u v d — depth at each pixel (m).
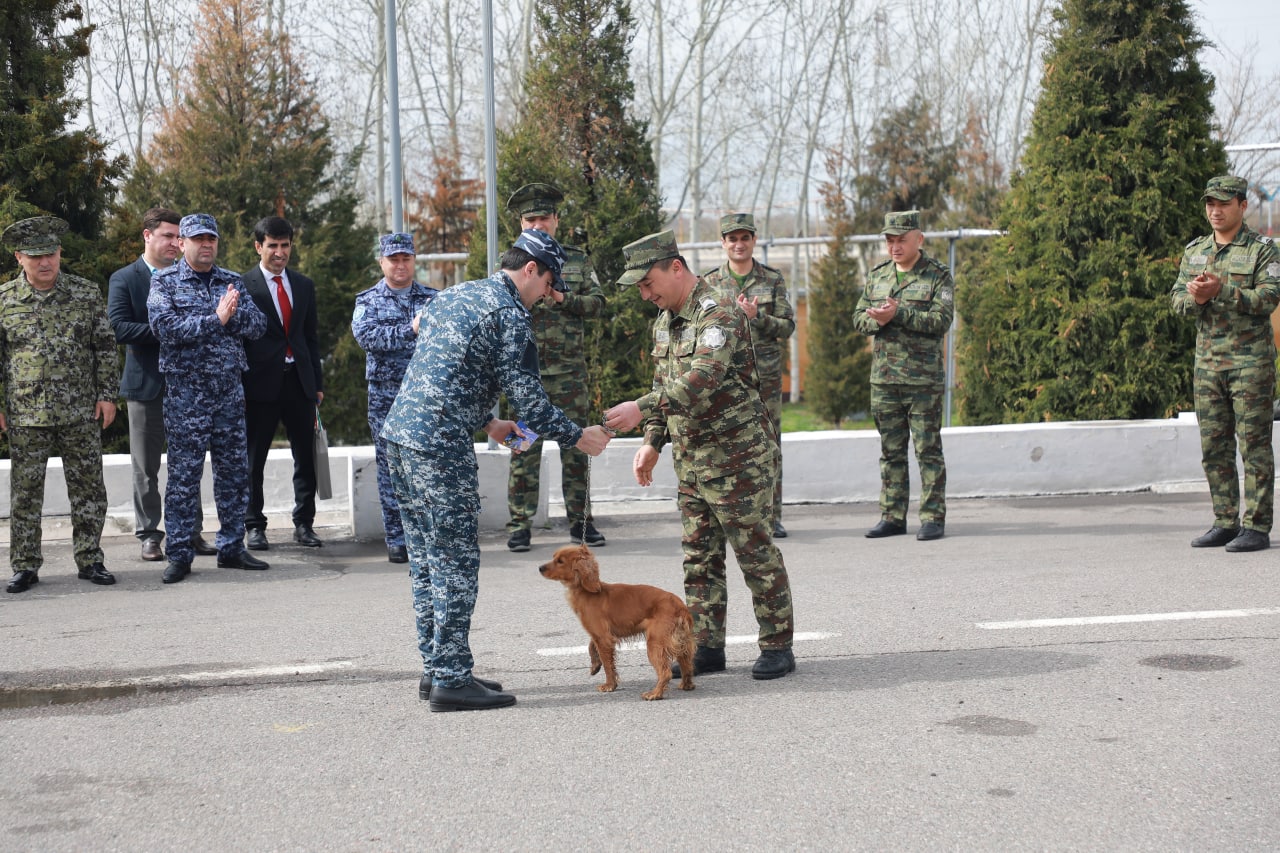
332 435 14.52
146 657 5.61
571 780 3.91
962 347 14.38
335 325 14.85
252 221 15.10
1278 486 9.84
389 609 6.54
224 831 3.57
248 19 15.87
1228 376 7.38
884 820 3.53
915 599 6.45
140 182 14.90
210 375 7.40
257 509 8.53
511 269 4.71
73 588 7.21
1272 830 3.40
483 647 5.73
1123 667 5.07
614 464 10.20
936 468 8.35
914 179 30.92
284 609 6.57
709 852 3.33
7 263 10.29
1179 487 10.49
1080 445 10.41
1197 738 4.17
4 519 9.40
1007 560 7.45
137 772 4.10
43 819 3.70
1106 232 11.44
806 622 6.03
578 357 8.27
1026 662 5.20
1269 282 7.14
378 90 28.70
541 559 7.98
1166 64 11.29
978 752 4.09
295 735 4.45
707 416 4.91
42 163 10.76
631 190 12.23
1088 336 11.35
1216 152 11.45
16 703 4.94
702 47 31.30
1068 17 11.63
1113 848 3.31
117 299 7.84
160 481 9.45
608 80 12.38
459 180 27.19
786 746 4.19
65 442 7.24
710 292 4.88
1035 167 11.77
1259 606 6.05
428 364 4.60
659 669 4.80
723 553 5.21
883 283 8.42
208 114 15.17
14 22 10.80
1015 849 3.31
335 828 3.57
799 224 35.97
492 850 3.38
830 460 10.28
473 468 4.68
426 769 4.05
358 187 32.62
